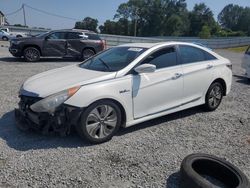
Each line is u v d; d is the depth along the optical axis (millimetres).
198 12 102625
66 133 4746
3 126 5496
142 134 5418
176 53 6059
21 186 3674
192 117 6504
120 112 5098
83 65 5973
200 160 4047
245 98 8695
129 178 3959
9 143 4801
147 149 4812
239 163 4516
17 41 15039
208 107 6836
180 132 5617
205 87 6566
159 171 4168
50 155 4457
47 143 4844
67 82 4918
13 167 4090
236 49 42188
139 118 5391
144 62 5469
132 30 96062
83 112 4688
